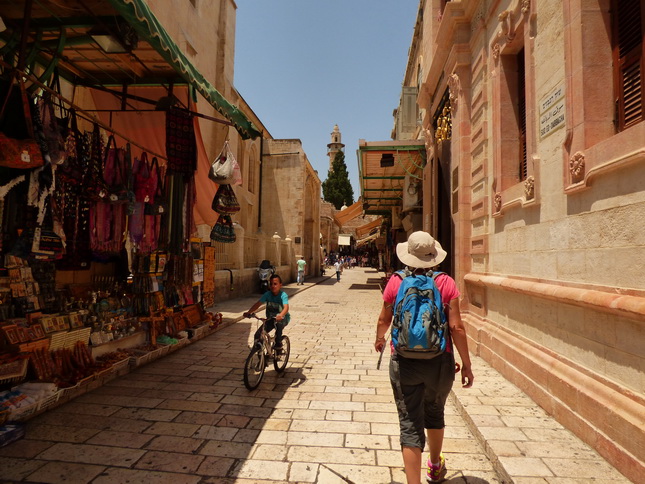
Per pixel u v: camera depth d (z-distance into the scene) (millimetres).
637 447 2580
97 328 5191
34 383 3908
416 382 2543
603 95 3354
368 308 13078
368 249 56125
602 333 3145
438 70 9078
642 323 2693
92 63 5793
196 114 6312
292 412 4258
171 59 4160
